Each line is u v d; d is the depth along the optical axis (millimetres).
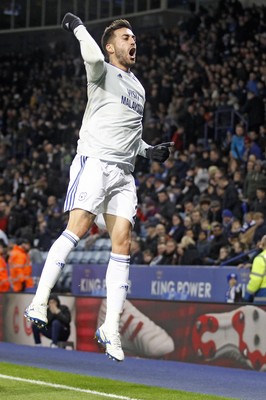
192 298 16969
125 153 7961
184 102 26594
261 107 23328
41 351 16125
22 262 21344
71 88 35188
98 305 16219
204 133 25469
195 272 16906
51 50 43031
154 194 22828
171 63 30094
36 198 27547
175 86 27672
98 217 8367
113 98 7871
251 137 22047
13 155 33875
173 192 22219
